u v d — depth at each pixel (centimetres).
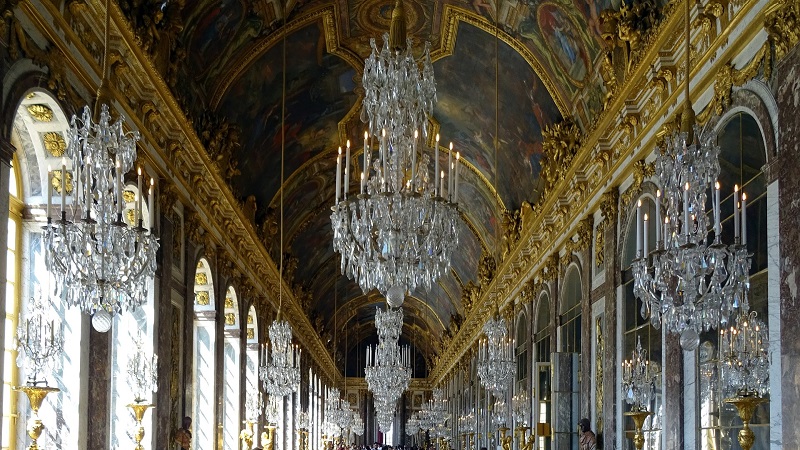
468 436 4297
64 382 1224
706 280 1062
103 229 871
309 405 4947
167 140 1731
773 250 980
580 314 2100
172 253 1781
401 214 982
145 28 1478
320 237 4250
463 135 2909
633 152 1612
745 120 1086
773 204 981
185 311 1911
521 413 2250
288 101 2600
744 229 855
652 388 1400
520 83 2325
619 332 1684
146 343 1603
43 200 1229
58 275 899
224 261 2392
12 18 982
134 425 1567
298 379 2038
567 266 2244
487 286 3616
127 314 1614
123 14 1289
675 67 1359
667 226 867
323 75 2575
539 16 1983
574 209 2125
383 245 1006
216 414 2239
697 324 847
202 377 2242
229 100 2250
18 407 1202
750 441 936
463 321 4794
